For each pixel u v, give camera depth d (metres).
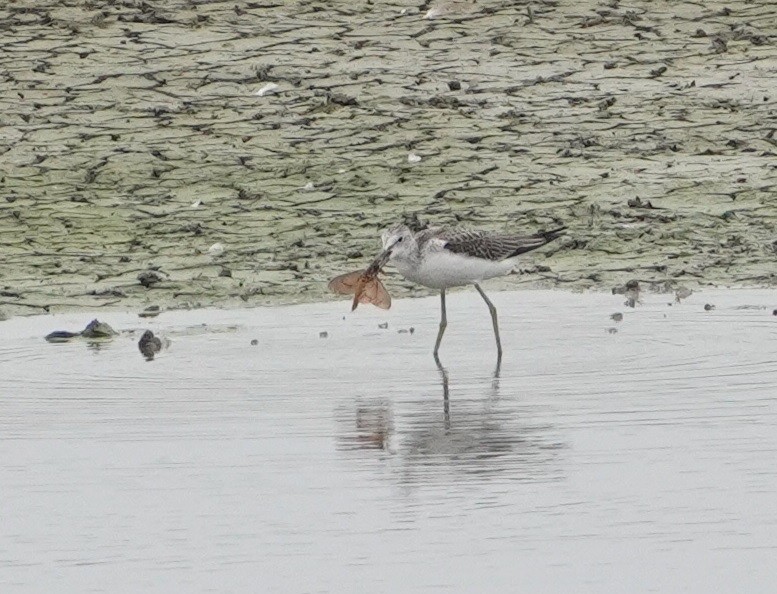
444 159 22.02
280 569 8.94
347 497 10.14
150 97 24.22
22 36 26.25
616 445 11.16
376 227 19.77
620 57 25.73
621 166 21.78
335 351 14.82
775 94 24.19
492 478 10.47
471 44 26.23
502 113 23.64
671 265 18.34
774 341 14.68
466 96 24.23
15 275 18.30
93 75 24.91
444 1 27.61
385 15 27.38
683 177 21.33
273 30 26.80
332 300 17.27
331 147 22.50
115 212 20.45
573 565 8.91
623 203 20.42
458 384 13.34
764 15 27.14
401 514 9.78
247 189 21.17
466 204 20.48
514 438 11.45
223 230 19.80
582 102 24.05
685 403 12.35
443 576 8.80
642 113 23.64
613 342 14.86
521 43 26.27
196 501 10.13
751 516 9.59
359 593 8.59
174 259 18.78
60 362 14.49
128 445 11.52
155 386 13.46
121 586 8.77
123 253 19.08
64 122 23.33
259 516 9.81
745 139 22.64
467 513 9.76
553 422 11.88
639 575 8.77
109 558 9.16
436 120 23.36
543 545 9.21
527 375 13.62
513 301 17.09
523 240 15.05
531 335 15.35
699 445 11.09
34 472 10.85
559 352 14.52
